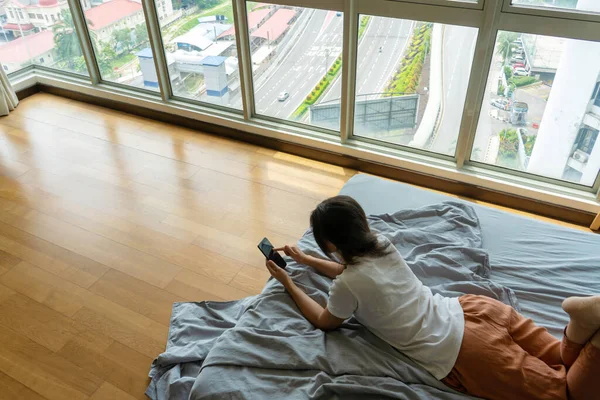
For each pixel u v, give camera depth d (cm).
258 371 153
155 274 222
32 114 355
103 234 245
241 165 298
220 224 251
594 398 127
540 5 213
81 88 366
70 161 303
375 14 245
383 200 232
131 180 285
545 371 133
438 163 271
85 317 203
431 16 233
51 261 230
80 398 172
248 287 215
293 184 280
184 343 185
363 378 146
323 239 145
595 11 204
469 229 208
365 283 143
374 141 289
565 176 252
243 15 282
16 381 179
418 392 141
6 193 275
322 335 162
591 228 241
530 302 177
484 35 224
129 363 184
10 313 204
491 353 136
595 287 182
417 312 146
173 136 329
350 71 268
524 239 207
